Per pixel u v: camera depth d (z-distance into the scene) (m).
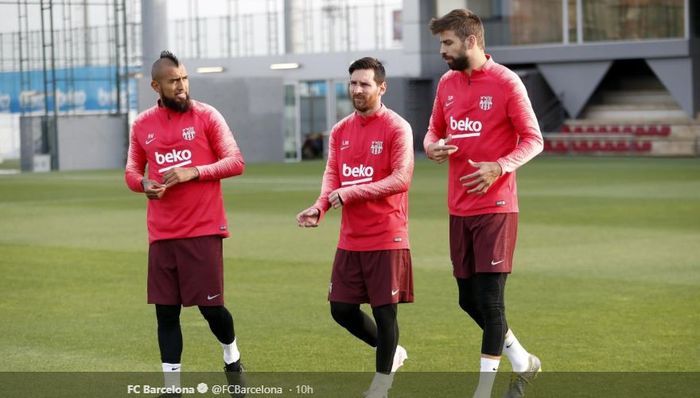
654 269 20.27
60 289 19.02
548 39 75.88
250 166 62.06
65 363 13.14
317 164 64.31
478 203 11.10
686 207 32.44
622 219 29.33
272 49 78.06
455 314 16.11
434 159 11.07
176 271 11.28
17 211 34.75
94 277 20.44
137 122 11.45
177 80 11.14
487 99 11.15
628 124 73.38
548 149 73.81
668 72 72.62
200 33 80.25
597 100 79.00
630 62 78.81
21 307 17.22
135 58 72.62
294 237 26.38
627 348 13.54
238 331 15.02
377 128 10.98
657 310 16.14
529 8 76.31
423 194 39.12
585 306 16.58
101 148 68.19
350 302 11.14
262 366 12.88
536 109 76.50
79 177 54.53
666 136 71.88
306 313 16.36
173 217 11.15
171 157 11.24
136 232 28.20
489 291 11.05
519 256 22.27
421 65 75.62
